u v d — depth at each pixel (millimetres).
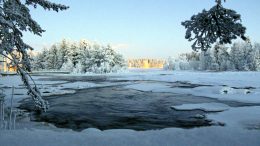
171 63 143500
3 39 8422
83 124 15203
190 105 21766
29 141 5953
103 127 14539
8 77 62594
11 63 8727
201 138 6277
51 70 102688
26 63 9281
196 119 16312
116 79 60375
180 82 49312
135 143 5871
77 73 88000
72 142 5930
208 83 45156
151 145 5746
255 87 37125
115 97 27969
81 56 92438
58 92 32812
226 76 60281
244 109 18312
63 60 101938
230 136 6391
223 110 19141
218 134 6551
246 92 28953
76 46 95375
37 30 9547
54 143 5844
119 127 14500
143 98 27000
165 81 52688
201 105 21594
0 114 8992
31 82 48969
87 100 25422
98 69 89875
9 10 8336
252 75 60156
